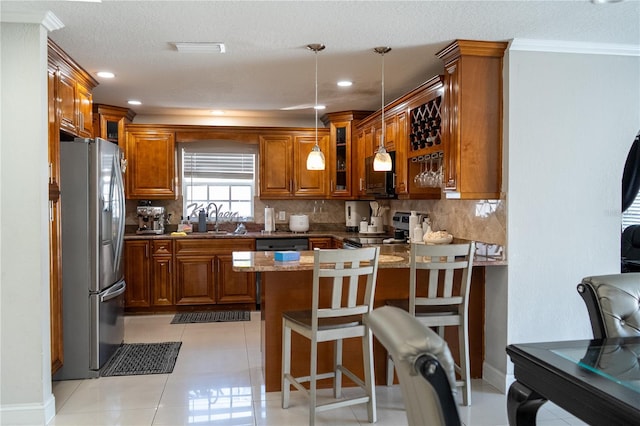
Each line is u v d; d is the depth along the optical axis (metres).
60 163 3.38
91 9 2.61
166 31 2.97
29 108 2.68
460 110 3.22
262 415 2.83
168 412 2.87
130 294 5.32
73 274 3.41
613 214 3.32
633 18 2.77
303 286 3.23
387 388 3.28
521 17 2.75
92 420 2.76
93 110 5.27
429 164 4.11
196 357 3.87
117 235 3.83
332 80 4.22
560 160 3.25
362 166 5.52
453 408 0.92
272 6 2.58
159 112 5.79
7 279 2.67
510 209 3.19
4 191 2.66
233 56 3.50
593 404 1.42
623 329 2.06
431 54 3.48
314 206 6.34
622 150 3.33
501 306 3.26
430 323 2.92
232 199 6.21
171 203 6.06
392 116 4.56
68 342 3.40
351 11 2.66
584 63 3.26
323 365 3.27
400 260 3.17
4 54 2.65
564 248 3.26
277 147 5.93
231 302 5.52
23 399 2.69
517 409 1.84
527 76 3.19
